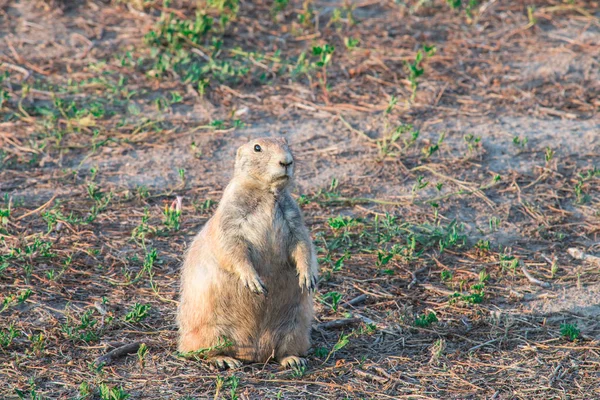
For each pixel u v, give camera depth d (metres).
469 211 12.64
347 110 15.34
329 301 10.31
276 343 8.84
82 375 8.58
